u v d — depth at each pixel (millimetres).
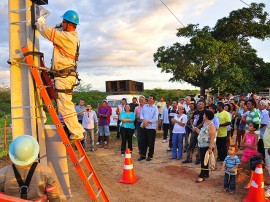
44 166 3266
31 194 3102
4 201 2904
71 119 4684
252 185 6062
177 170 8578
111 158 10125
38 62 4988
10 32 4902
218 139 9203
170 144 11250
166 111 13273
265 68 28453
